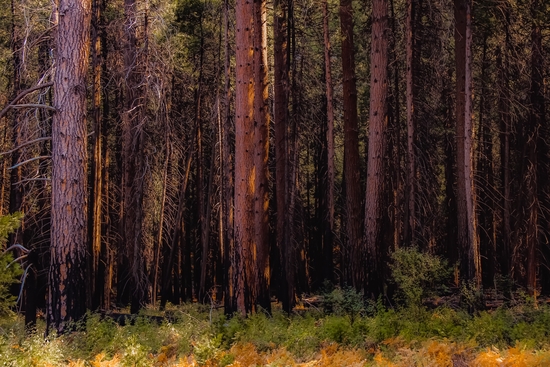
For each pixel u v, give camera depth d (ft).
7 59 67.31
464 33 62.64
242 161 48.85
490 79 70.03
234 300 47.98
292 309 64.23
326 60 69.41
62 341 34.60
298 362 32.14
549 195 74.08
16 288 74.18
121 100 80.74
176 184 86.53
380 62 56.49
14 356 29.30
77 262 39.37
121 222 80.79
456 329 38.65
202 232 98.27
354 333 37.76
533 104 67.31
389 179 88.63
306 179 127.03
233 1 77.87
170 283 102.47
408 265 48.65
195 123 92.17
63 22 40.65
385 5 56.70
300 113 73.72
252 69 49.73
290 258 66.28
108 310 72.64
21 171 67.77
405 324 39.58
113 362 29.66
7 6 68.44
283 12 66.74
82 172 40.22
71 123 40.01
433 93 71.00
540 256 83.92
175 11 84.99
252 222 48.78
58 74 40.45
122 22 63.67
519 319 41.65
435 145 78.89
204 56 94.58
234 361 30.58
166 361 33.88
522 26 64.95
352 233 59.11
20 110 59.00
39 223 75.36
